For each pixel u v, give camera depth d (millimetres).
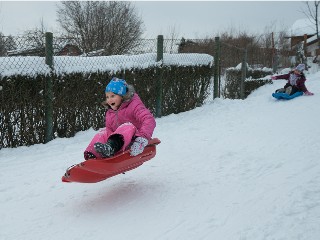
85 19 22891
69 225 3803
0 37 7086
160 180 5035
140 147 3918
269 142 6824
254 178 4938
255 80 18125
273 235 3365
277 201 4109
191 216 3893
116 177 5227
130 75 8961
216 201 4246
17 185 5016
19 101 6758
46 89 7113
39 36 7336
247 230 3504
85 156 4172
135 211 4066
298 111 9914
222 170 5371
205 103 12266
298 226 3488
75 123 7875
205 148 6629
